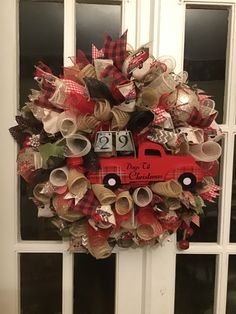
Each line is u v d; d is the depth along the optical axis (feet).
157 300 4.24
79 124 3.49
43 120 3.55
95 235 3.68
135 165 3.59
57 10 4.03
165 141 3.56
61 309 4.31
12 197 4.10
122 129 3.54
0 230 4.13
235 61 4.15
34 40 4.04
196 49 4.17
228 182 4.28
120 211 3.55
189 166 3.65
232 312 4.48
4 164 4.07
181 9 4.02
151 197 3.64
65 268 4.21
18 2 4.00
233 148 4.25
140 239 3.84
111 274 4.31
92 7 4.06
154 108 3.54
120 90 3.32
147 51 3.47
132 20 4.06
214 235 4.38
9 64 3.99
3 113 4.01
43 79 3.54
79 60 3.71
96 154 3.53
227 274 4.40
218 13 4.16
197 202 3.73
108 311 4.34
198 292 4.42
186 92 3.65
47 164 3.51
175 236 4.21
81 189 3.49
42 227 4.21
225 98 4.22
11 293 4.19
